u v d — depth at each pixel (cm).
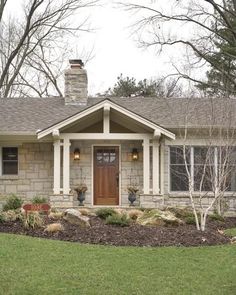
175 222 1238
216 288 720
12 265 813
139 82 3453
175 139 1759
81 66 2016
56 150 1673
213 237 1080
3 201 1748
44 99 2059
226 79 2341
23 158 1781
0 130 1722
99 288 709
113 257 885
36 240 1009
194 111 1838
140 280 752
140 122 1636
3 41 2927
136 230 1123
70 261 849
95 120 1738
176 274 788
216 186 1230
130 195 1722
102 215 1332
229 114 1560
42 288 700
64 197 1647
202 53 2266
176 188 1769
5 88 2945
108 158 1789
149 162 1703
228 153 1336
